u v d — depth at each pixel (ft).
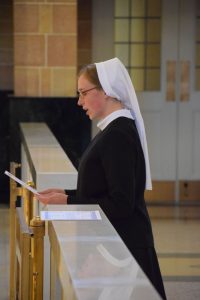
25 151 44.27
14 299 30.22
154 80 66.03
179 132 66.33
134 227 21.89
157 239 51.37
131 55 66.03
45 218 20.22
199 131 66.33
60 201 22.54
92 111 22.71
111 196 21.53
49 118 60.85
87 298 13.28
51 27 60.59
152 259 22.15
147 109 66.13
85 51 65.82
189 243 50.24
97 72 22.52
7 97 62.64
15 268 28.14
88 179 22.21
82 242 17.46
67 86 61.16
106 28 65.77
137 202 22.11
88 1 65.57
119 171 21.48
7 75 65.92
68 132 61.11
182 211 62.49
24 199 29.99
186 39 65.82
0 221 55.36
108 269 15.14
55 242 18.40
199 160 66.49
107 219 20.03
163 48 65.87
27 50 60.64
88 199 22.15
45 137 45.96
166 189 66.49
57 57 60.85
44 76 60.90
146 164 22.34
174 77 66.03
